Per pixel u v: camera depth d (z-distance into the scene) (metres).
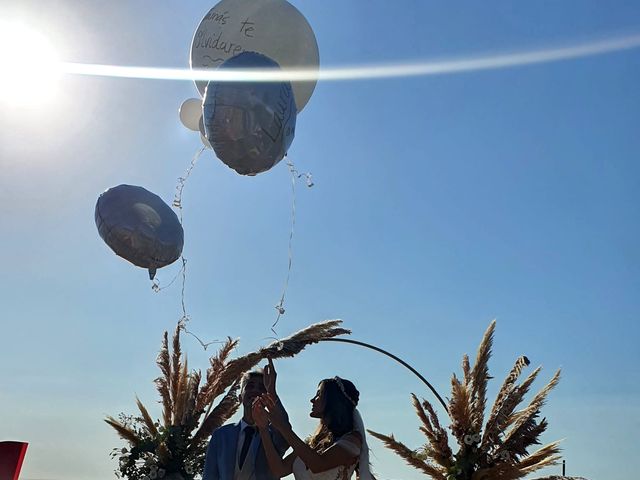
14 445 3.49
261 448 3.52
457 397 5.16
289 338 4.21
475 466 5.11
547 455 5.09
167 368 4.92
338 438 3.05
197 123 4.25
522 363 5.26
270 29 3.94
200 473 4.75
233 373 4.27
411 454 5.18
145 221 3.93
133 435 4.79
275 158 3.68
